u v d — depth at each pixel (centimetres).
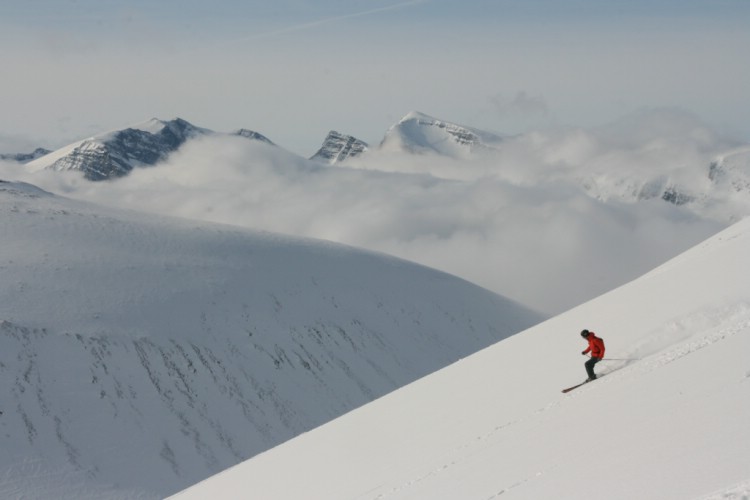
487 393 2106
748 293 1814
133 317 9238
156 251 11650
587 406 1412
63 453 6500
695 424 986
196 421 7694
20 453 6316
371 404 2759
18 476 6012
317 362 9762
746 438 847
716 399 1055
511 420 1677
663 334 1802
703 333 1698
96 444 6781
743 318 1686
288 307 11006
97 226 12075
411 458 1789
